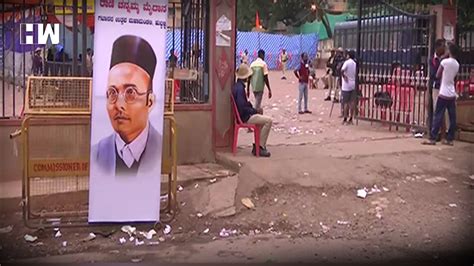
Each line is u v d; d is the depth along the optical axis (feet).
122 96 21.20
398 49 38.88
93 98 20.93
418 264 19.17
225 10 29.63
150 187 21.85
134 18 21.11
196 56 30.55
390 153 30.83
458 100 37.81
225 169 28.25
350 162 28.81
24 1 26.73
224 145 30.19
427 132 35.96
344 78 43.60
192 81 30.55
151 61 21.42
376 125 42.14
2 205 22.88
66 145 25.53
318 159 28.71
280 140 35.12
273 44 135.85
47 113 20.89
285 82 97.50
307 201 24.79
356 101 42.65
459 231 22.50
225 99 29.99
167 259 19.26
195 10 30.53
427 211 24.72
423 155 30.99
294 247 20.67
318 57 141.69
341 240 21.57
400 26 38.60
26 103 20.74
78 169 21.53
